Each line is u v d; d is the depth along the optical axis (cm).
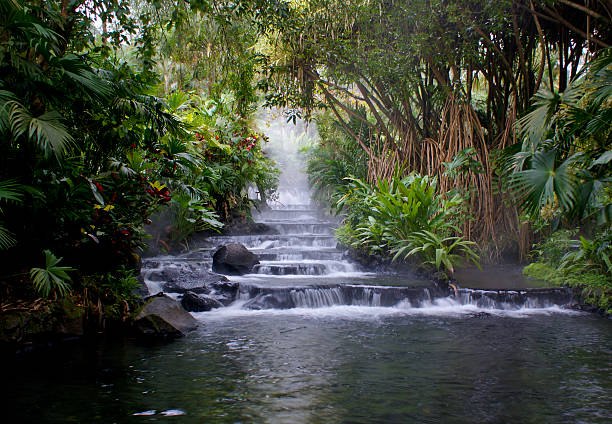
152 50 615
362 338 472
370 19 855
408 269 816
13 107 358
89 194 481
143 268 752
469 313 598
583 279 652
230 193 1228
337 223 1289
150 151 599
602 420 275
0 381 340
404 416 281
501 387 332
